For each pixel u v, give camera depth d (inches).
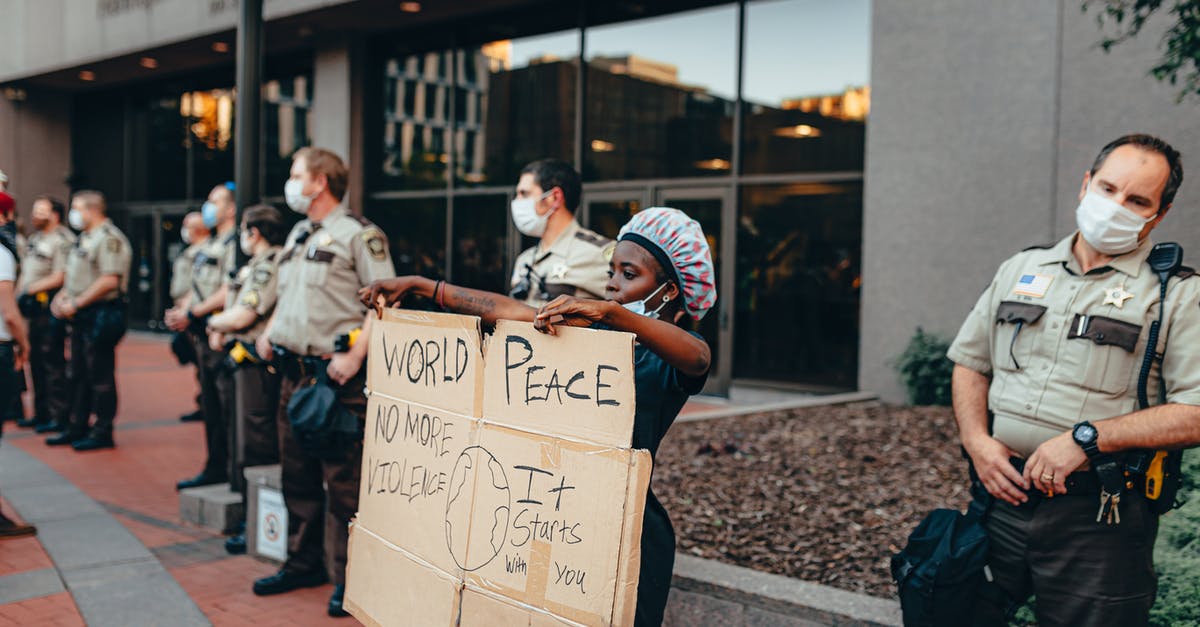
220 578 171.5
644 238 80.9
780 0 377.4
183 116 658.8
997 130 306.2
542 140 452.1
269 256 195.8
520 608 76.3
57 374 308.8
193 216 321.1
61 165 722.8
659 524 81.3
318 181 155.0
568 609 72.4
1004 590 90.5
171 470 267.4
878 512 171.2
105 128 711.7
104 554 178.7
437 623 84.1
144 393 410.9
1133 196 80.1
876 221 333.4
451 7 457.4
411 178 507.2
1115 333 82.2
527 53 456.8
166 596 156.9
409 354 93.7
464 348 85.0
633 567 68.9
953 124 315.0
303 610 154.6
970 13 310.3
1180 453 84.8
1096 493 82.6
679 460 209.3
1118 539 82.4
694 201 399.5
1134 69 278.4
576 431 73.4
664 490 186.2
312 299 150.9
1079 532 83.3
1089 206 82.2
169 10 542.9
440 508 86.2
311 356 151.3
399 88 512.4
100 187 717.3
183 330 236.2
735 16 388.5
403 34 508.4
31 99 705.0
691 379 76.9
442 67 492.4
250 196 208.8
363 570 97.4
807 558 148.3
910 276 325.4
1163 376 81.7
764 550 152.6
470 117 480.4
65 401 308.7
